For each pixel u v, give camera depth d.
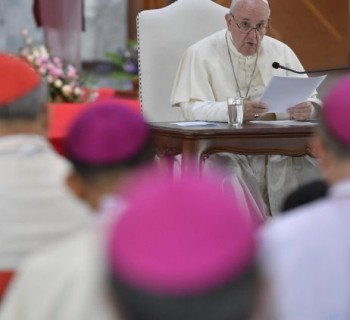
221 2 28.03
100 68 35.66
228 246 3.67
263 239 5.96
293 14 29.64
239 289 3.65
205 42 19.69
